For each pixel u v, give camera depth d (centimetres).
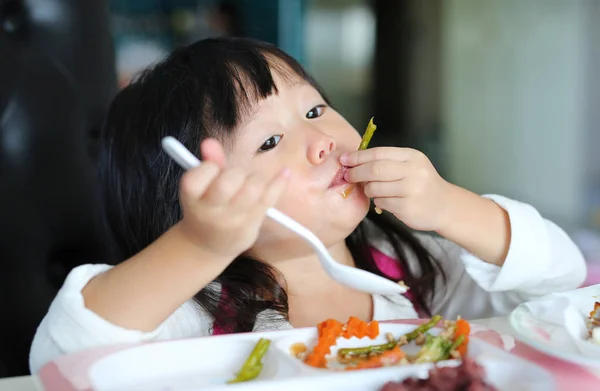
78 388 49
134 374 56
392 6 310
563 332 59
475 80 312
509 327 66
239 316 82
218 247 57
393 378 49
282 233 77
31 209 110
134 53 257
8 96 107
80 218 116
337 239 79
